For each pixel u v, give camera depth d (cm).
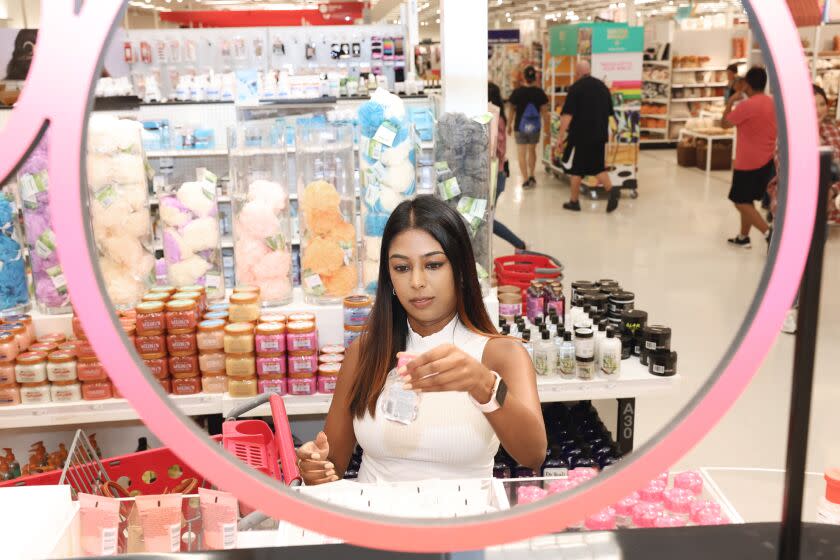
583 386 324
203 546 151
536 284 376
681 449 65
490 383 142
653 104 1738
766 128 772
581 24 1193
